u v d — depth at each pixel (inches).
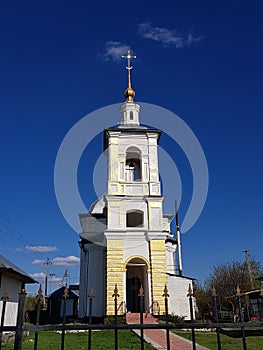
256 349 516.1
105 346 539.5
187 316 1071.6
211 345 553.3
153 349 507.8
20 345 185.6
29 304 1239.5
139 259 1002.1
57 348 516.7
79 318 1192.8
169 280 1104.2
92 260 1143.6
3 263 621.9
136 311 1039.6
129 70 1296.8
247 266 1787.6
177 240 1350.9
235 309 1213.1
